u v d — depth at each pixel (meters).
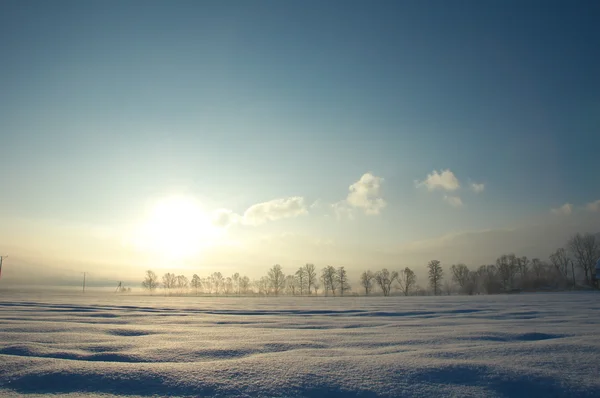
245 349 8.91
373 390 5.74
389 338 10.53
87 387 6.05
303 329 13.26
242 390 5.81
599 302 29.62
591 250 77.00
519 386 5.80
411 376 6.32
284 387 5.90
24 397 5.67
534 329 11.90
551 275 81.94
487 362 7.05
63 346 9.25
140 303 34.78
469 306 25.92
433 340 10.02
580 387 5.66
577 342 8.94
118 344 9.55
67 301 35.41
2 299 38.09
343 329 13.16
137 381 6.26
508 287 83.75
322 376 6.37
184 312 22.44
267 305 32.09
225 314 21.05
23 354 8.34
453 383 6.00
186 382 6.17
